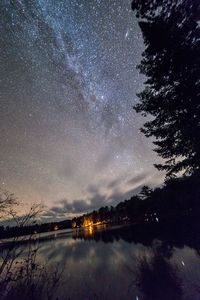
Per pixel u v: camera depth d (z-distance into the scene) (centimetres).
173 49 813
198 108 839
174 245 1795
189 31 786
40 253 2198
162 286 927
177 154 959
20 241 295
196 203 1181
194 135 859
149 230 3775
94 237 5309
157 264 1360
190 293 779
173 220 2616
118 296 955
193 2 747
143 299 859
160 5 805
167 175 1023
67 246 3544
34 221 314
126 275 1307
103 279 1293
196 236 1602
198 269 1026
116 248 2648
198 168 956
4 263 271
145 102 970
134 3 838
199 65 792
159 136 982
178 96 866
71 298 955
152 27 824
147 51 884
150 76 943
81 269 1673
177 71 841
